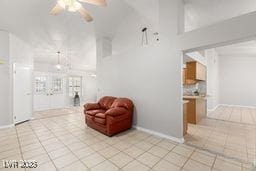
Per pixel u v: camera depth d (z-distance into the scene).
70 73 8.84
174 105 2.86
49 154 2.41
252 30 1.98
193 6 2.99
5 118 3.90
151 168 2.00
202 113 4.69
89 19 2.52
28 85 4.75
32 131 3.59
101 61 4.93
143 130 3.50
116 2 3.29
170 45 2.89
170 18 2.88
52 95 7.50
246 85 7.18
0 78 3.84
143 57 3.47
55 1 2.96
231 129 3.63
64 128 3.84
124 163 2.13
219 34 2.26
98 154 2.40
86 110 4.10
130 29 4.39
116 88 4.34
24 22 3.59
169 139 2.95
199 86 5.44
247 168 1.98
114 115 3.17
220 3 2.84
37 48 5.37
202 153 2.40
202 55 5.09
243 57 7.24
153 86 3.24
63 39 4.66
